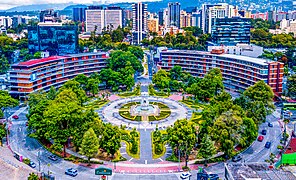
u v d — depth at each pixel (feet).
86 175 634.84
